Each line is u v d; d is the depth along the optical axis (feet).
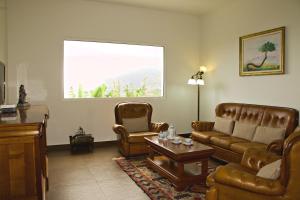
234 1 16.97
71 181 11.01
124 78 18.78
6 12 15.15
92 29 17.20
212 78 19.42
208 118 19.97
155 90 19.90
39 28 15.92
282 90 13.73
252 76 15.65
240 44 16.38
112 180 11.15
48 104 16.34
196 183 10.41
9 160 6.69
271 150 10.50
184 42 20.34
